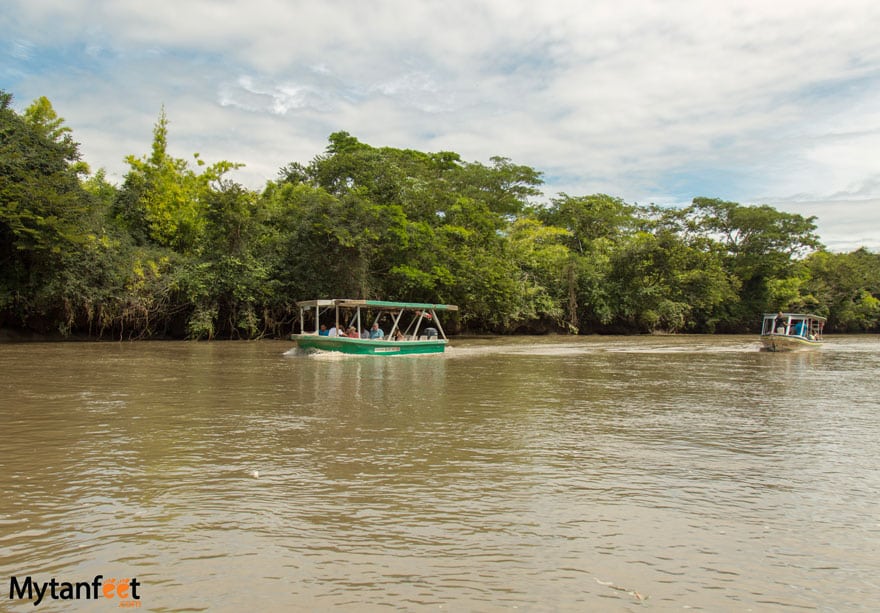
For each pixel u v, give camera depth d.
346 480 6.12
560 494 5.80
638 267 48.84
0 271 26.86
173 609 3.62
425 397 11.77
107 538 4.63
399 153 47.47
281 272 33.66
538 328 46.28
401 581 3.99
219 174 36.44
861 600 3.86
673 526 5.04
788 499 5.78
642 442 8.05
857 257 64.62
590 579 4.06
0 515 5.07
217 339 32.62
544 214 59.44
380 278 36.84
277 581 3.97
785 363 21.53
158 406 10.28
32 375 14.69
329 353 21.23
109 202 36.50
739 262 58.31
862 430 9.06
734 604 3.77
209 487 5.84
